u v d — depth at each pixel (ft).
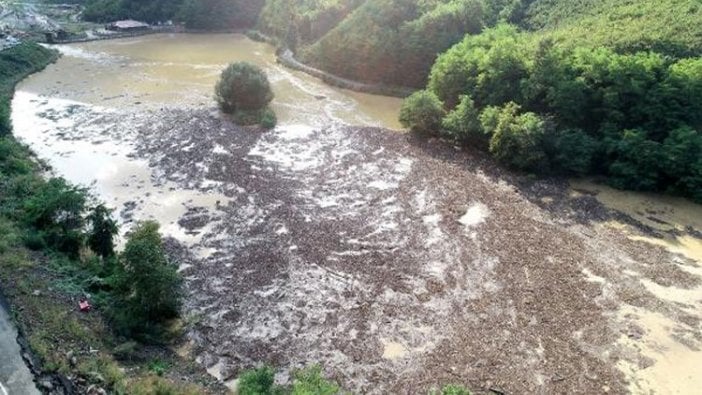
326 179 172.14
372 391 100.37
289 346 109.91
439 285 126.93
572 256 137.08
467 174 176.45
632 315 118.62
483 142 189.57
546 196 165.27
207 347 109.09
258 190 164.96
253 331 113.39
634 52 185.47
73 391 84.02
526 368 105.70
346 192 164.86
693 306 121.08
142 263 109.50
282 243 140.56
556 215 155.33
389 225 149.07
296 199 160.45
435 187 168.04
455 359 107.45
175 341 109.81
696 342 111.86
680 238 145.18
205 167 178.40
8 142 182.19
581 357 108.27
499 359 107.65
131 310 109.70
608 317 118.01
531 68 188.75
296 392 86.63
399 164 182.19
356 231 146.00
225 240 141.69
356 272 130.72
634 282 128.26
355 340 111.65
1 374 84.53
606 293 124.77
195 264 132.26
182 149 190.08
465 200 161.38
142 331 108.47
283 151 189.98
